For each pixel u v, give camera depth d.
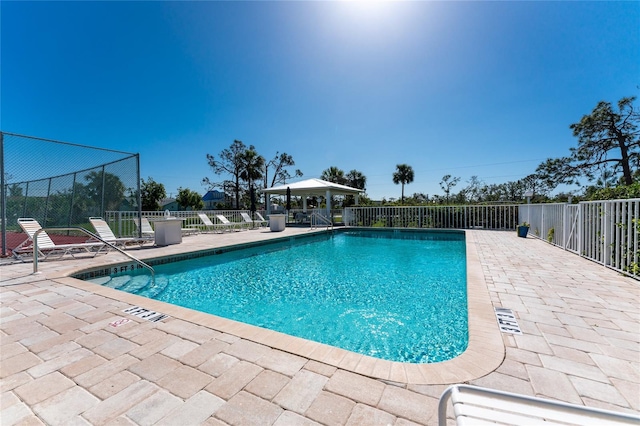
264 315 3.57
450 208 12.09
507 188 23.23
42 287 3.62
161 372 1.75
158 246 7.32
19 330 2.37
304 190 15.27
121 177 7.68
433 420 1.33
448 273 5.55
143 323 2.49
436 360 2.51
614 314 2.61
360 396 1.51
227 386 1.60
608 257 4.48
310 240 10.26
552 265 4.72
